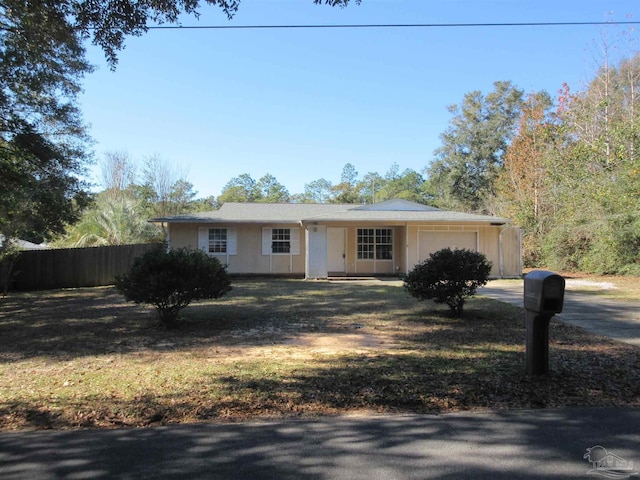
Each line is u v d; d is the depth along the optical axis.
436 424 3.93
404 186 63.62
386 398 4.58
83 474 3.08
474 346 6.85
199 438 3.67
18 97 14.39
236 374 5.43
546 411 4.22
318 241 19.06
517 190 29.80
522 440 3.58
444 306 11.02
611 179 20.48
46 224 18.72
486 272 9.20
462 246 19.97
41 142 14.67
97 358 6.40
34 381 5.33
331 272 21.30
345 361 6.01
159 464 3.21
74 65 14.58
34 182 16.14
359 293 13.93
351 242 21.25
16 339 7.85
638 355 6.23
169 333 8.06
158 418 4.16
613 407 4.32
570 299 12.29
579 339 7.31
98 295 14.84
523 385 4.93
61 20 6.96
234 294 13.70
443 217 19.50
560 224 23.22
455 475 3.03
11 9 9.09
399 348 6.78
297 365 5.82
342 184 68.19
